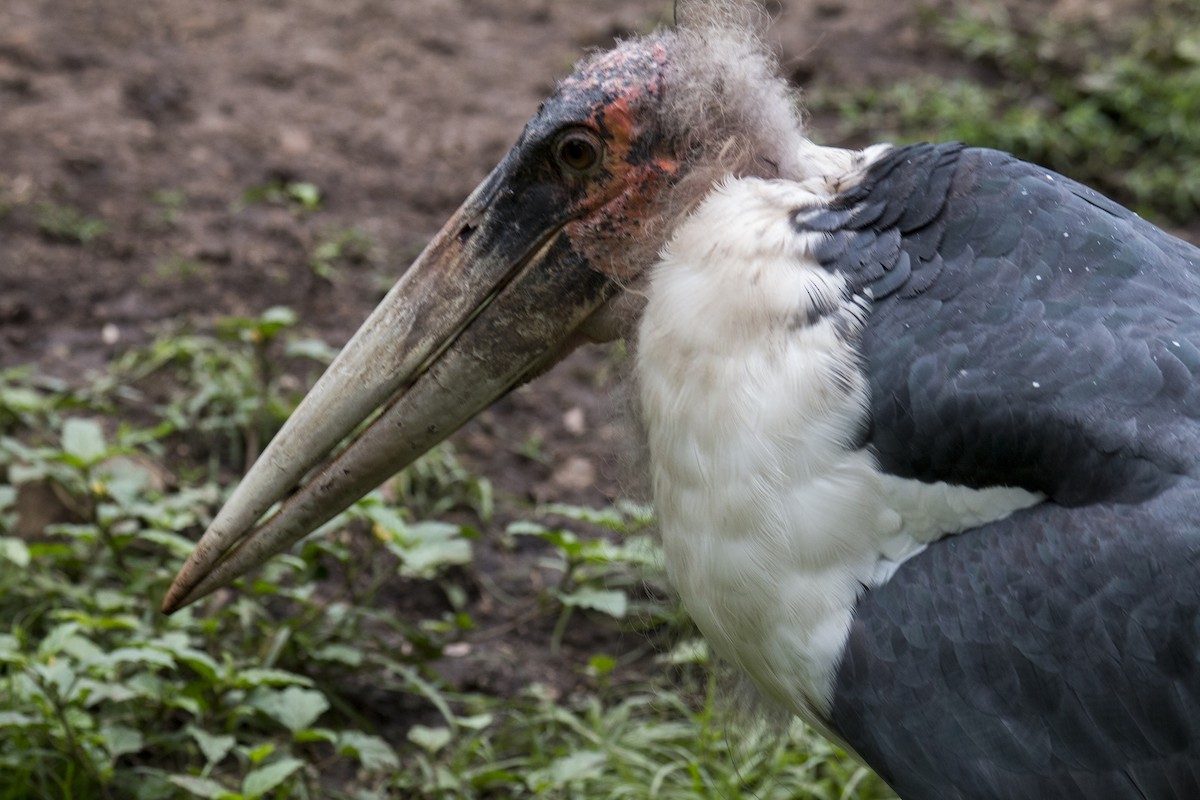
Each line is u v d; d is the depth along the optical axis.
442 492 10.98
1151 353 5.50
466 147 15.02
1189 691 5.25
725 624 6.16
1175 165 15.21
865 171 6.12
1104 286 5.69
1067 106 15.97
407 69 16.23
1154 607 5.28
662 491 6.23
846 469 5.75
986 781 5.55
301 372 11.82
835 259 5.91
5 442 9.42
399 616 9.97
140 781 8.10
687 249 6.14
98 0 16.84
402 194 14.30
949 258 5.81
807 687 6.04
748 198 6.11
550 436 11.75
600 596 8.99
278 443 6.72
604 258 6.45
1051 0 17.89
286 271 13.07
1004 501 5.64
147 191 13.84
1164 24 17.12
